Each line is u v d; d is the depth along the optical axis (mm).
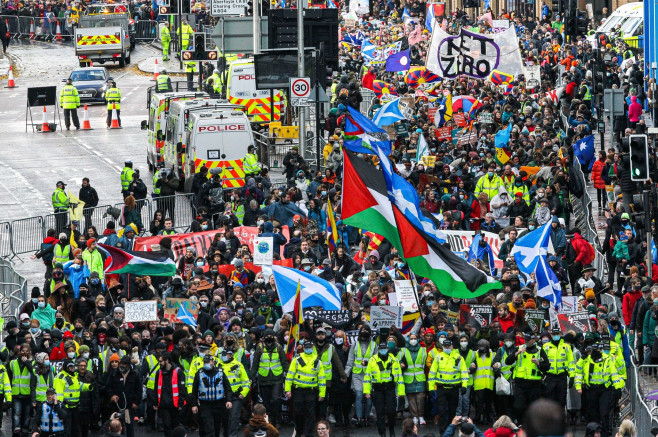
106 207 75688
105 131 118375
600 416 46031
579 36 121000
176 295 51625
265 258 56875
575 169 72188
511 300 51406
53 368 46281
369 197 47594
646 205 52062
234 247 62250
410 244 47312
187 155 84625
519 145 79000
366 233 62250
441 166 72500
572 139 82188
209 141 82625
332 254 59250
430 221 47719
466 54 94062
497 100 94438
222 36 105250
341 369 45594
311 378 45062
